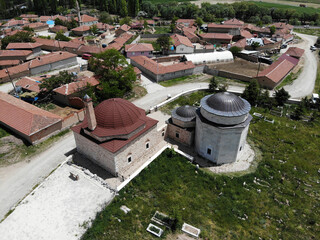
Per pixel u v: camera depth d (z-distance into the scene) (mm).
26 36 97188
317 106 58812
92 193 33406
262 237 29656
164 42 97250
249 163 42156
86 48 94688
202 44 115312
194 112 45281
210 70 80562
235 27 128375
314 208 33688
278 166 40844
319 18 159250
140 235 28797
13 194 34188
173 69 75625
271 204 34188
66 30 133000
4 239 27766
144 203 32969
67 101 57969
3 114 47344
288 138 48062
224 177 38625
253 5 171750
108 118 36000
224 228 30422
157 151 44000
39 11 176625
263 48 104000
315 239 29594
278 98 59938
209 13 167125
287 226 31031
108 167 37344
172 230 29594
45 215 30391
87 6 195875
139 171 37500
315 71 83562
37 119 44250
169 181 37062
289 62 84000
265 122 53156
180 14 168750
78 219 29922
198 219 31203
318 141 47375
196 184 37062
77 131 38344
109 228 29219
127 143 36125
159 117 53188
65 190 33844
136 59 84375
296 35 133625
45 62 77500
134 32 131750
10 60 80875
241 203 34250
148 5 177250
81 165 39156
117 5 176875
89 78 63219
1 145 42375
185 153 44281
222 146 40031
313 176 39281
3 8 166125
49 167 39031
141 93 65750
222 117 37844
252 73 81750
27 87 61625
